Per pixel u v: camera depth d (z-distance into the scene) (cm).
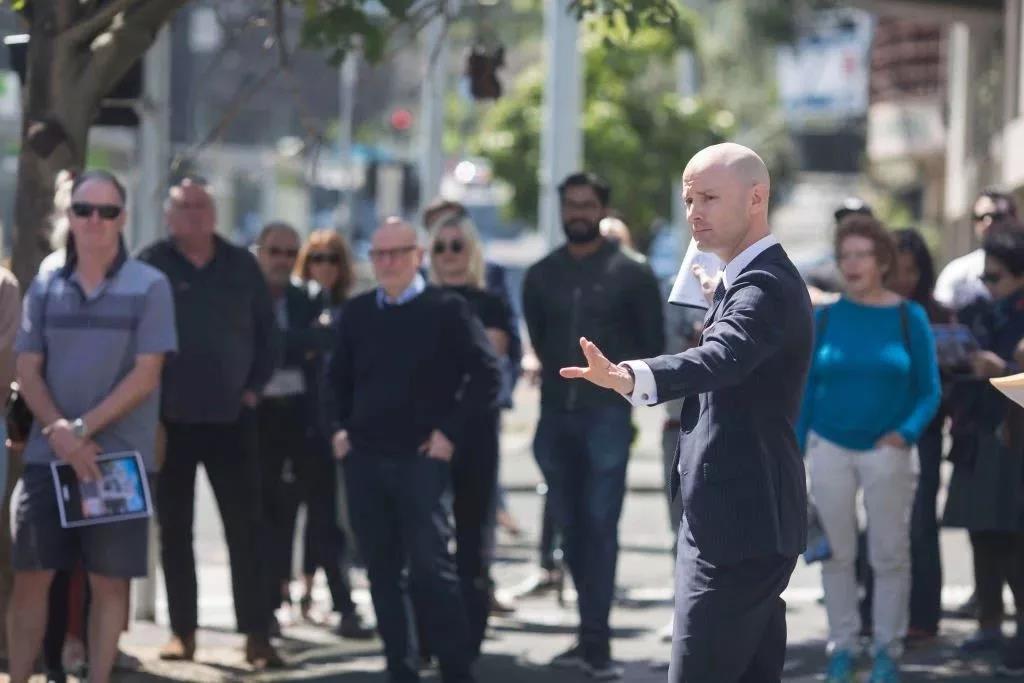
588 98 5069
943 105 5481
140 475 1344
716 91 6819
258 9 1834
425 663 1633
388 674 1486
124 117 1884
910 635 1719
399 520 1479
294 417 1789
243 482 1596
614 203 5069
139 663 1597
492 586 1906
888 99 5675
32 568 1340
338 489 1817
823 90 7244
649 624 1872
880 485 1496
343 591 1794
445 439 1459
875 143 5788
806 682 1547
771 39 6856
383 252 1466
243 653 1672
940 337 1612
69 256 1372
